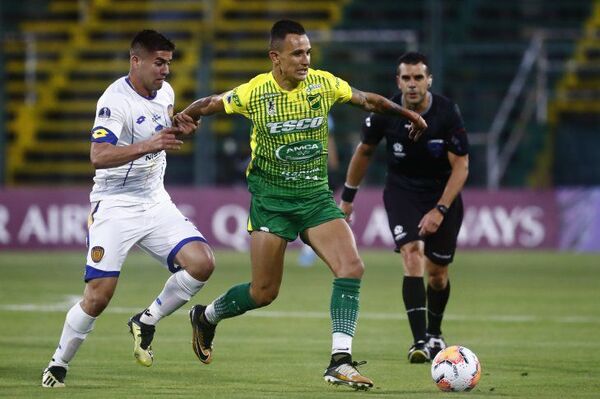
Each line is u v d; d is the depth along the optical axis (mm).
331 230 25672
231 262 66812
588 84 92812
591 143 87312
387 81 88938
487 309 44938
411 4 95812
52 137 92188
